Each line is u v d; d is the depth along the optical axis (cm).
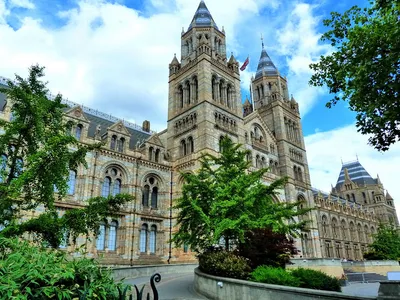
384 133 1454
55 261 718
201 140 4791
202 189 2561
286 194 6053
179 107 5609
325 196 10475
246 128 5834
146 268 3111
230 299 1723
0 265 598
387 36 1314
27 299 568
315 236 6334
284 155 6394
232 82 5797
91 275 697
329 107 1669
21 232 1191
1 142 1406
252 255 2189
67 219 1266
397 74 1324
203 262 2189
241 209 2338
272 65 7825
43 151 1295
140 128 5953
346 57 1545
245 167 2784
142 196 4572
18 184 1241
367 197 13000
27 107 1458
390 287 1080
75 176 3928
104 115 5409
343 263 5181
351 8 1538
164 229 4581
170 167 5006
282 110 6981
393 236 7312
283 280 1661
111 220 4081
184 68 5719
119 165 4391
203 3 6519
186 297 1944
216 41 6100
